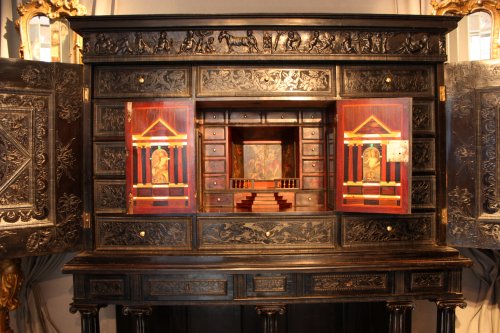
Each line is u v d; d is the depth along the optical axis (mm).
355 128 1874
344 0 2469
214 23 1836
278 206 2096
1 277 2000
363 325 2424
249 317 2426
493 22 2240
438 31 1910
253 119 2240
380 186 1844
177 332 2414
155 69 1896
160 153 1867
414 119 1927
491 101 1896
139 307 1873
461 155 1931
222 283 1852
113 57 1864
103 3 2393
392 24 1870
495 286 2355
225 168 2238
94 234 1913
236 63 1888
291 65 1898
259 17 1832
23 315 2301
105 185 1916
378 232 1930
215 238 1903
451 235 1947
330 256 1883
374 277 1879
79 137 1938
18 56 2314
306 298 1859
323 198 2232
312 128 2244
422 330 2436
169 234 1906
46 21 2271
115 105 1903
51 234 1876
